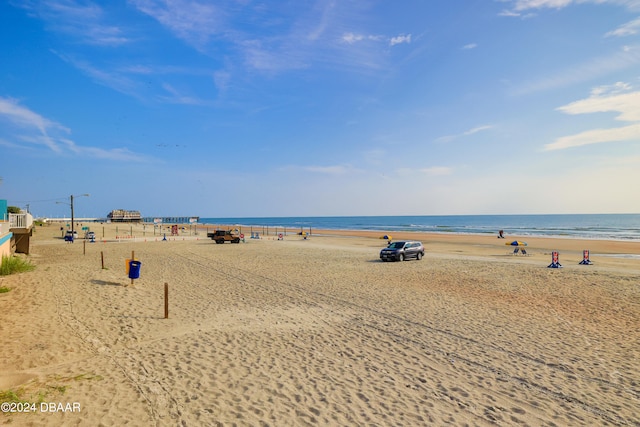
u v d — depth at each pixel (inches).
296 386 292.4
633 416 255.4
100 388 275.0
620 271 922.1
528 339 419.8
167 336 408.8
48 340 379.6
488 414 255.9
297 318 498.9
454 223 6053.2
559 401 276.7
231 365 331.3
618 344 404.8
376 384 300.4
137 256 1219.9
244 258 1216.2
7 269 775.1
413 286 736.3
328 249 1568.7
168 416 238.5
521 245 1369.3
